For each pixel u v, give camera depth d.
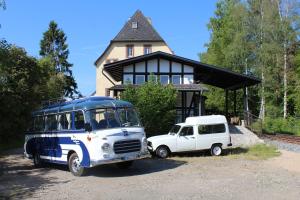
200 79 39.88
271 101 56.28
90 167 18.52
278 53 53.94
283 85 54.88
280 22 53.78
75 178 16.89
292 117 50.53
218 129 23.55
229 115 46.03
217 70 34.84
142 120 25.78
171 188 13.91
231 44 56.00
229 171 17.25
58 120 19.00
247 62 56.28
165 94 26.47
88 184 15.33
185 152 23.33
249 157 21.83
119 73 38.53
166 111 26.44
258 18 55.22
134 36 69.75
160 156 22.59
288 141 30.28
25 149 22.19
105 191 13.84
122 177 16.56
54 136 19.20
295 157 21.62
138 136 17.52
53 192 14.06
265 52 53.53
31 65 37.38
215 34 62.22
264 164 19.22
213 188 13.73
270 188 13.56
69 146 18.00
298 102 52.81
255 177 15.65
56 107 19.39
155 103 26.09
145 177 16.30
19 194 13.95
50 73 45.69
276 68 54.56
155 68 35.09
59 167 20.67
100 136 16.67
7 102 33.34
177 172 17.27
